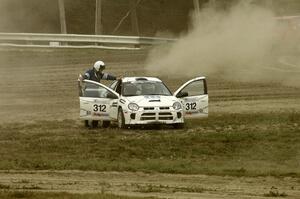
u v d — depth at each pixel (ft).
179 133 195.52
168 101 206.49
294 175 135.74
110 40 436.76
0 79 353.51
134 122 204.85
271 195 115.24
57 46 428.97
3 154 163.94
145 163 149.69
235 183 127.95
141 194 114.93
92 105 213.87
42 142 181.98
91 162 151.64
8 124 226.38
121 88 214.07
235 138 182.19
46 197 107.04
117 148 171.32
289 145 171.73
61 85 338.13
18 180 131.13
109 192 116.16
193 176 135.64
